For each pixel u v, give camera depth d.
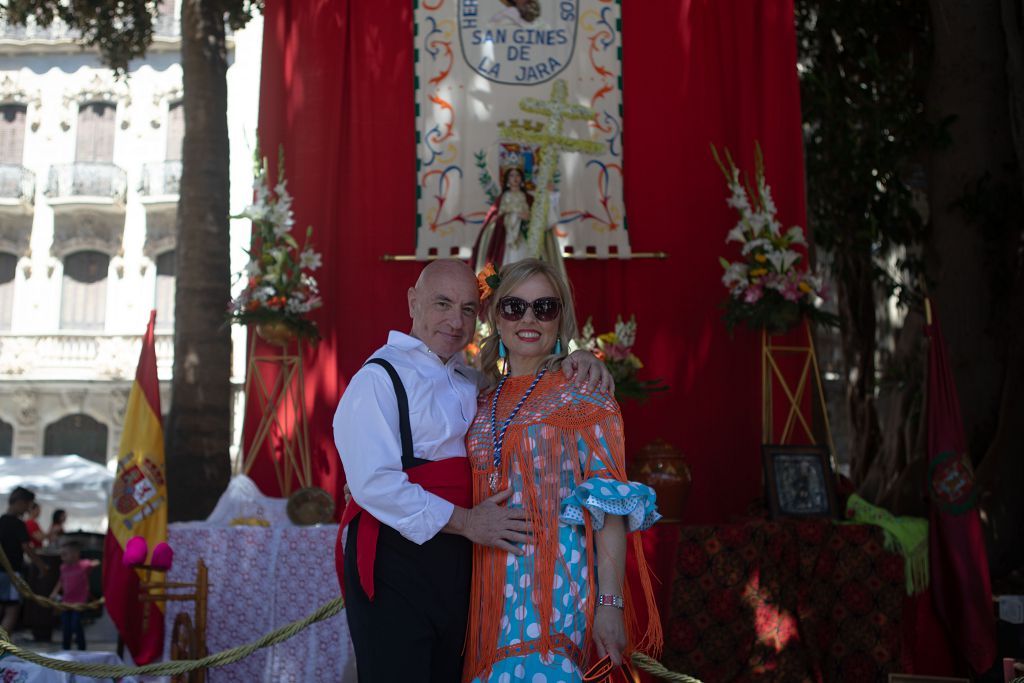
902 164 11.61
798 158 8.28
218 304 9.91
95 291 24.98
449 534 3.01
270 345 8.05
